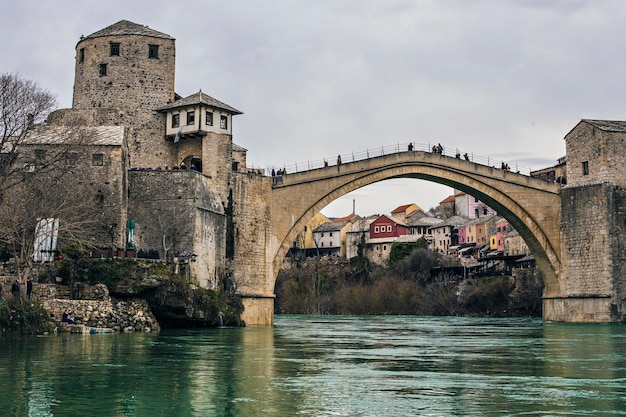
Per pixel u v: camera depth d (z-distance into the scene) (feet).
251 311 244.42
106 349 132.87
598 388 99.25
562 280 300.61
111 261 186.70
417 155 282.56
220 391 93.30
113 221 208.33
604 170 285.84
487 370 118.01
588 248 290.56
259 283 248.32
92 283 183.62
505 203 296.71
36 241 188.03
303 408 83.92
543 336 206.49
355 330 242.78
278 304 504.43
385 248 579.07
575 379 107.65
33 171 198.70
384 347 161.99
